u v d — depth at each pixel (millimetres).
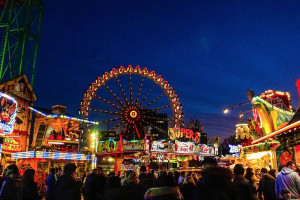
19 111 27609
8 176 6094
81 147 34000
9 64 29094
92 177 8914
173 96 40062
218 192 3598
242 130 27234
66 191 5434
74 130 34000
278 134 14922
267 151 19156
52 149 27281
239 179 5523
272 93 19781
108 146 30984
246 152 23922
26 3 32594
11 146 26281
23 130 28031
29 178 6090
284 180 6836
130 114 37531
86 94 35844
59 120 32875
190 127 48656
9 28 28969
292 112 18359
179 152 32188
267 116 18781
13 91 27172
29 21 31828
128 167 33719
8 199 5871
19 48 30328
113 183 5203
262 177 9586
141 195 6566
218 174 3699
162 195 4301
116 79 38688
